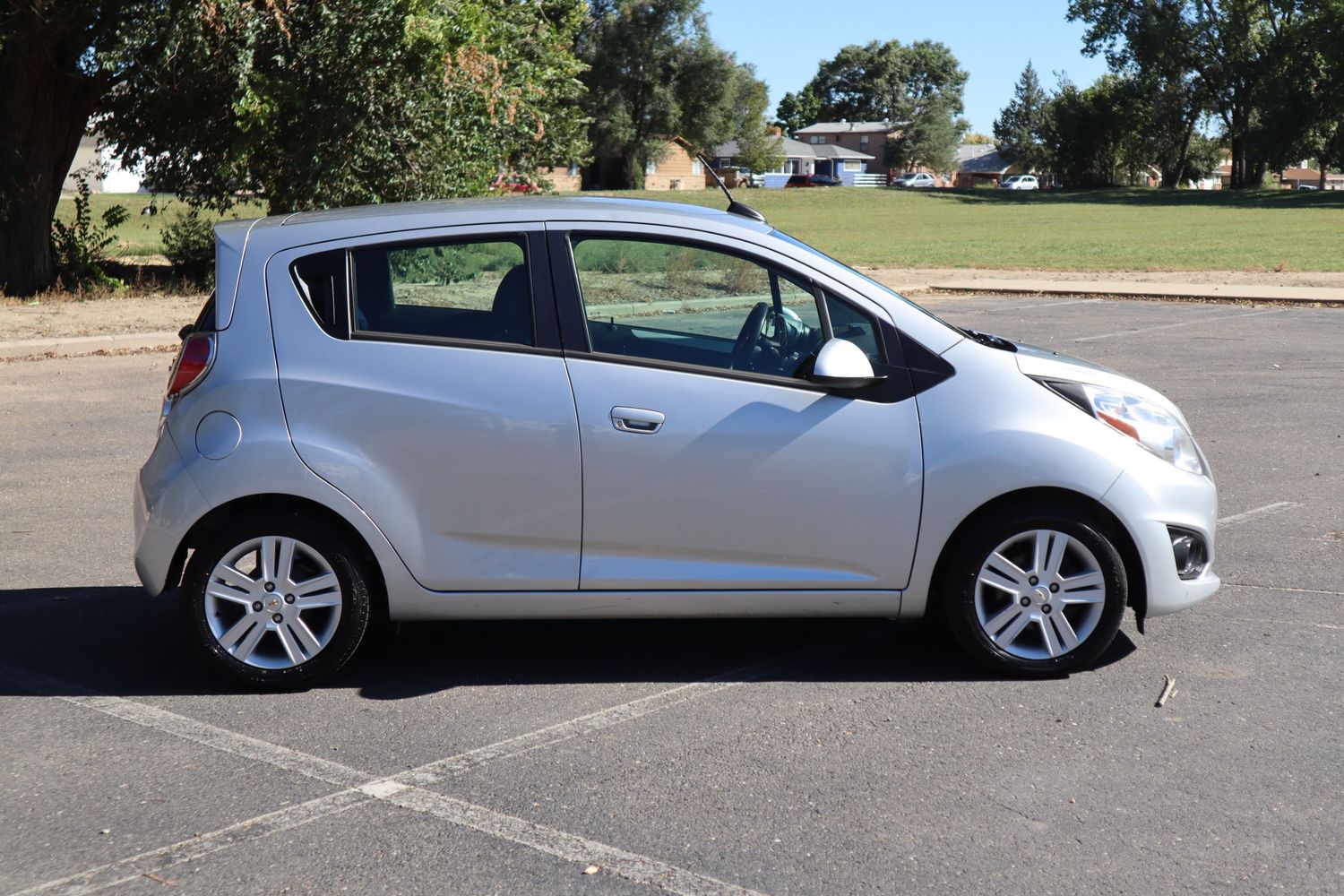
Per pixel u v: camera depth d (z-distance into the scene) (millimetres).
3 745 4113
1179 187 96750
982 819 3537
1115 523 4613
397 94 19234
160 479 4473
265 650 4598
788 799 3674
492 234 4523
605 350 4520
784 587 4578
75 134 21234
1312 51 74500
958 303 20266
